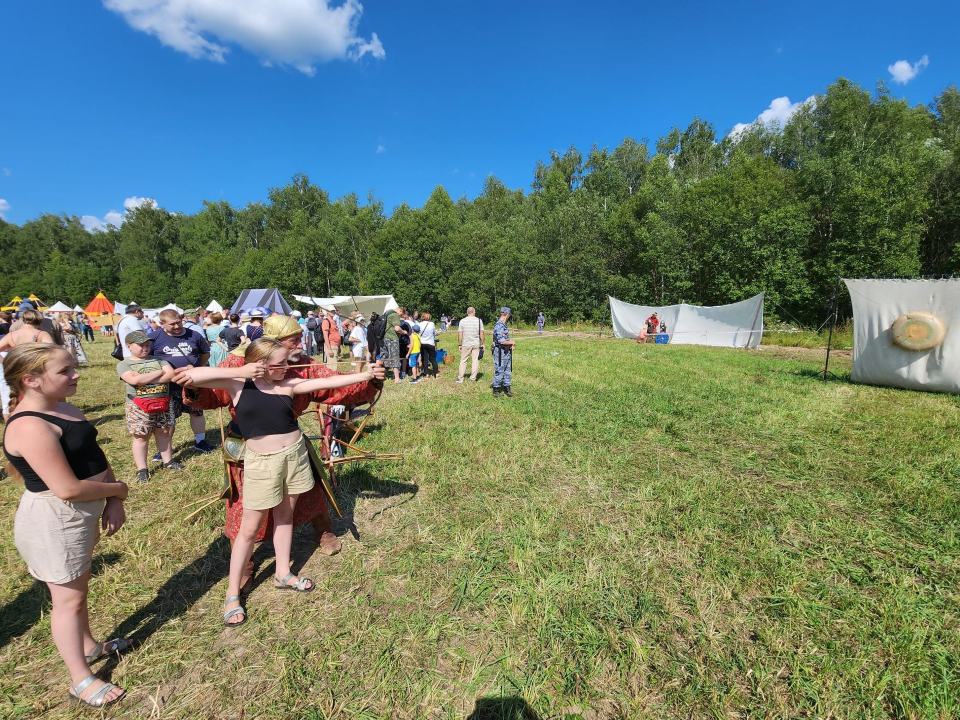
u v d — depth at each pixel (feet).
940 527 11.66
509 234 137.59
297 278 155.33
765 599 9.17
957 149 83.10
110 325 116.88
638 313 75.51
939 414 21.91
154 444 19.56
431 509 12.91
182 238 229.04
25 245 260.83
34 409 6.51
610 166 167.12
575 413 22.68
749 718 6.68
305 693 7.18
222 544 11.30
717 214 96.22
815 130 123.85
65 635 6.86
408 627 8.50
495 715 6.81
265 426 8.56
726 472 15.39
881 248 76.33
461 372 32.09
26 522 6.56
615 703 7.01
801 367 39.58
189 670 7.63
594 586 9.55
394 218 168.66
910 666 7.41
